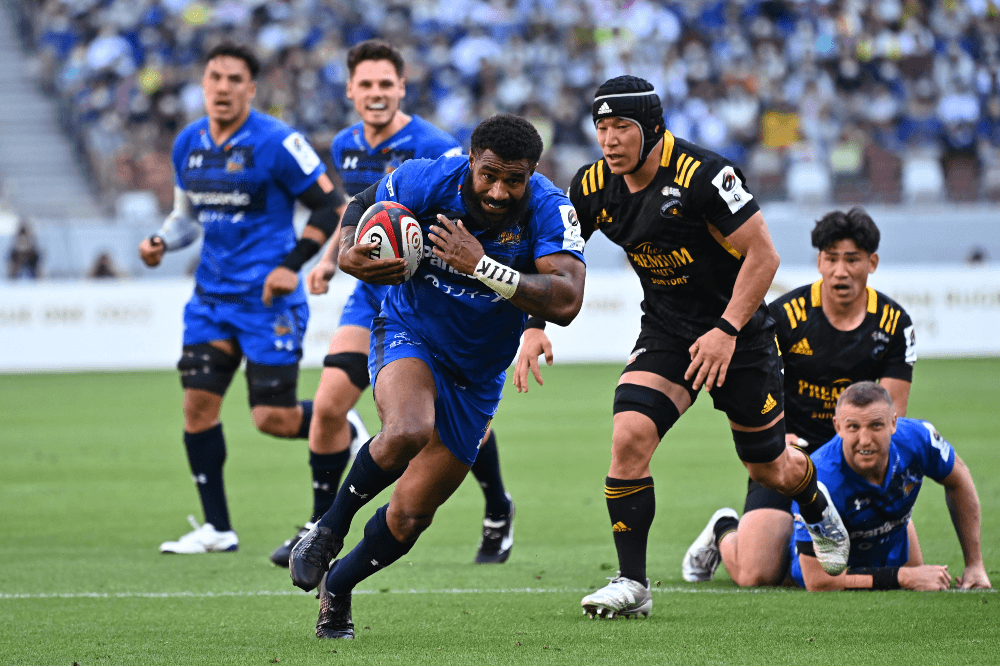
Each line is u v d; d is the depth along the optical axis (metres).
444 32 98.06
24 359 65.25
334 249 24.16
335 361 21.72
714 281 16.78
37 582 19.80
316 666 13.33
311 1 98.75
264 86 89.38
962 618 16.05
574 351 69.00
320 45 93.50
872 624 15.72
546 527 26.06
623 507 16.48
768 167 85.19
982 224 77.12
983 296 68.19
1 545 23.89
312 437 21.95
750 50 97.19
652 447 16.50
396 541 14.89
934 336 68.00
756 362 16.77
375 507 29.53
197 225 25.59
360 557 14.84
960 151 88.94
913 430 18.16
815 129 90.00
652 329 17.17
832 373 19.84
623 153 16.19
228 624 16.17
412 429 13.69
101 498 30.22
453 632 15.45
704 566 20.00
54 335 65.38
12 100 93.75
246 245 23.86
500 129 13.60
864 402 17.44
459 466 14.97
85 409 51.28
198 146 23.97
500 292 13.79
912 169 84.25
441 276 14.56
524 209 14.33
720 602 17.64
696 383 16.05
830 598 17.80
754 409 16.77
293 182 23.70
